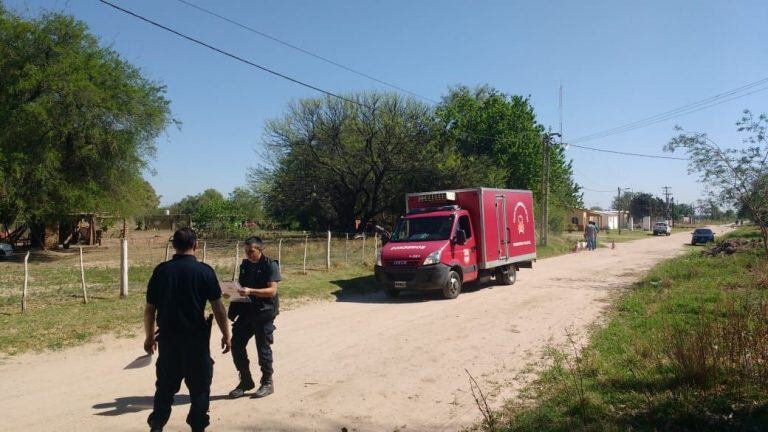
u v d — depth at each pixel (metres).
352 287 14.73
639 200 115.69
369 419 5.40
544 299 13.18
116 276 16.20
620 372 6.44
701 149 16.72
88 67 25.83
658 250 33.34
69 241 32.97
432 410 5.67
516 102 38.91
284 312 11.45
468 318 10.80
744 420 4.78
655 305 11.11
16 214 25.55
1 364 7.24
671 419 4.84
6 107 24.42
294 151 34.31
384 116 33.53
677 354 6.04
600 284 16.12
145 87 28.72
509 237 16.11
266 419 5.37
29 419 5.34
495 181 34.66
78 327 9.09
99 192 27.12
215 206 37.41
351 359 7.72
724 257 20.16
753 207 16.62
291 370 7.15
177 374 4.51
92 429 5.09
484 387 6.42
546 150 32.62
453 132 37.19
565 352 7.90
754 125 16.20
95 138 25.62
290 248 24.83
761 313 8.05
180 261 4.55
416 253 13.02
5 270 18.42
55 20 25.50
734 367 5.88
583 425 4.82
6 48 24.58
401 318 10.81
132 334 8.91
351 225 37.78
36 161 24.27
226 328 4.68
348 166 34.34
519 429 4.90
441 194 14.70
